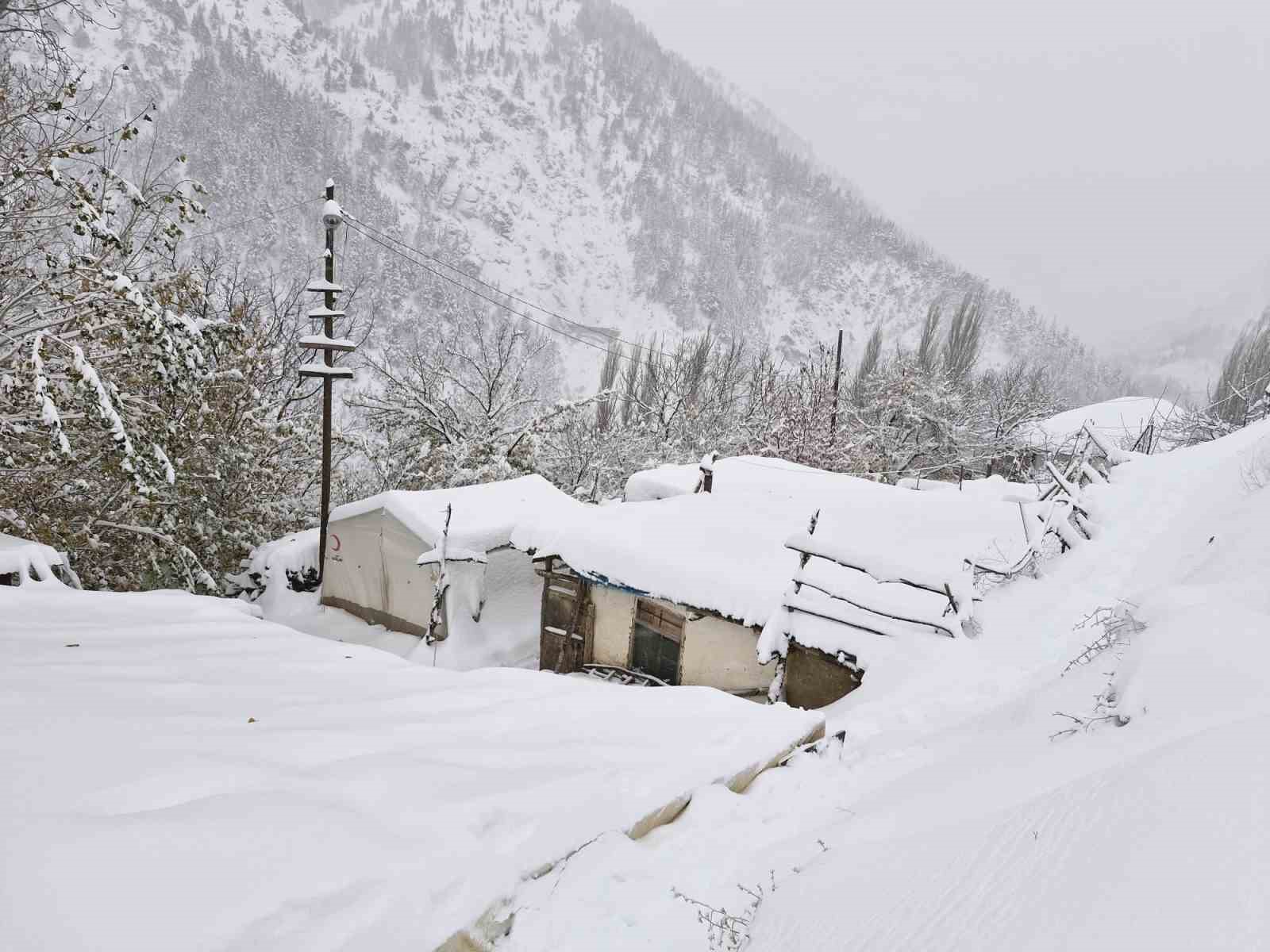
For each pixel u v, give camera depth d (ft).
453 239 592.60
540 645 42.86
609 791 10.38
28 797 7.10
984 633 26.96
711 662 36.50
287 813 7.62
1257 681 10.98
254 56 606.96
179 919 5.93
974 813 9.82
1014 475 91.61
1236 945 4.82
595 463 89.15
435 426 75.92
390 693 13.03
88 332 33.58
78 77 31.99
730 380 107.86
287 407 70.38
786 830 11.49
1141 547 32.14
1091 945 5.59
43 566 20.34
